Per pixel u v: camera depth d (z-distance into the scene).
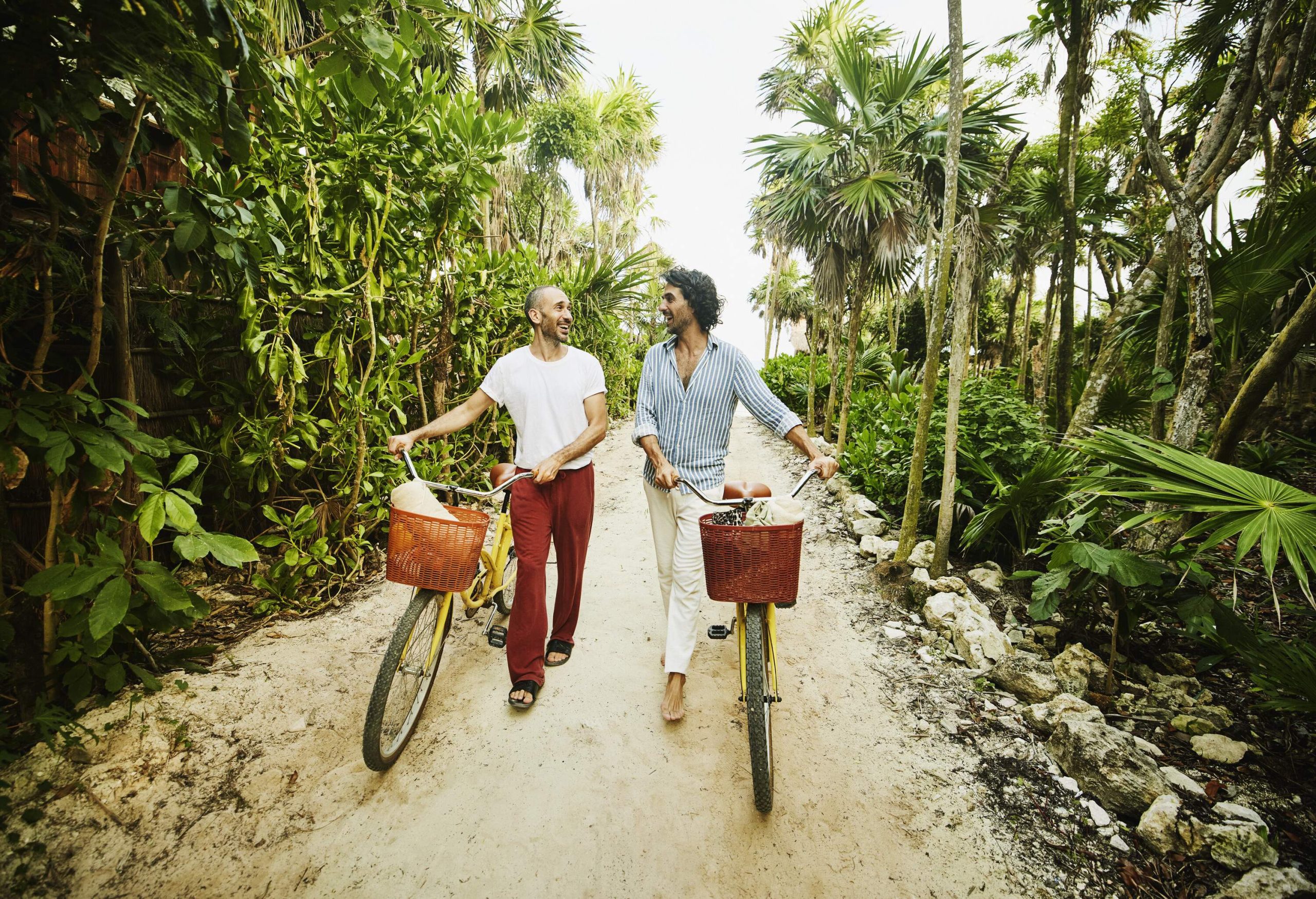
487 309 4.99
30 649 2.22
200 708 2.38
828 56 12.97
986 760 2.32
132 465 2.13
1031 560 3.85
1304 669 2.09
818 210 6.83
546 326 2.56
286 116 3.04
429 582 2.14
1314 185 3.37
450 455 4.61
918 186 6.44
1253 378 2.74
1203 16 5.91
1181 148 7.87
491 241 7.17
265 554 3.87
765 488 2.42
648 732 2.49
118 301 2.49
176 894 1.74
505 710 2.60
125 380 2.55
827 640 3.26
